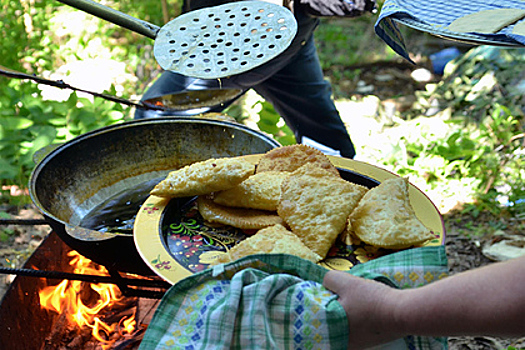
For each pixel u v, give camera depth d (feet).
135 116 6.46
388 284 2.63
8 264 6.66
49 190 4.19
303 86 7.22
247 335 2.44
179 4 12.76
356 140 9.06
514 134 8.45
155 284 3.78
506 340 5.52
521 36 2.46
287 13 3.92
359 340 2.45
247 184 3.35
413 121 9.48
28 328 4.49
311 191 3.14
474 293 2.07
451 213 7.48
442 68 11.42
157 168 4.84
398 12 2.96
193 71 3.41
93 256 3.53
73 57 11.13
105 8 3.75
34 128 8.11
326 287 2.55
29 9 11.46
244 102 10.06
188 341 2.54
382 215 2.96
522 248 6.66
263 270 2.71
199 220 3.42
